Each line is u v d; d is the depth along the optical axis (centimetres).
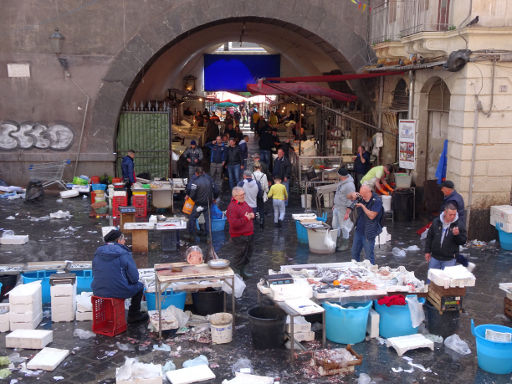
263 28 2234
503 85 1092
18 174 1673
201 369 613
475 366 633
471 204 1132
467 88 1091
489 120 1105
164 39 1634
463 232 780
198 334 709
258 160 1305
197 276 699
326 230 1048
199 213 1145
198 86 3266
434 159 1385
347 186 1066
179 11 1623
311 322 741
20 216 1350
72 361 639
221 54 3073
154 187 1382
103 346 678
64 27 1616
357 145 1908
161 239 1091
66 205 1479
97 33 1623
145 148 1748
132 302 741
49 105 1650
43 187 1655
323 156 1661
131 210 1165
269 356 655
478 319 757
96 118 1662
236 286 797
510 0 1059
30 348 671
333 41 1672
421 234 1180
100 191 1436
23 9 1602
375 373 615
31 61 1627
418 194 1387
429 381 598
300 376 608
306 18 1656
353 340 685
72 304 751
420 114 1368
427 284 804
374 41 1616
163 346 673
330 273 779
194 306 780
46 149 1669
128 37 1630
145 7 1619
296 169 1734
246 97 3144
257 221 1308
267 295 704
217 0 1622
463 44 1088
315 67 2445
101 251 700
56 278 747
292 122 2703
